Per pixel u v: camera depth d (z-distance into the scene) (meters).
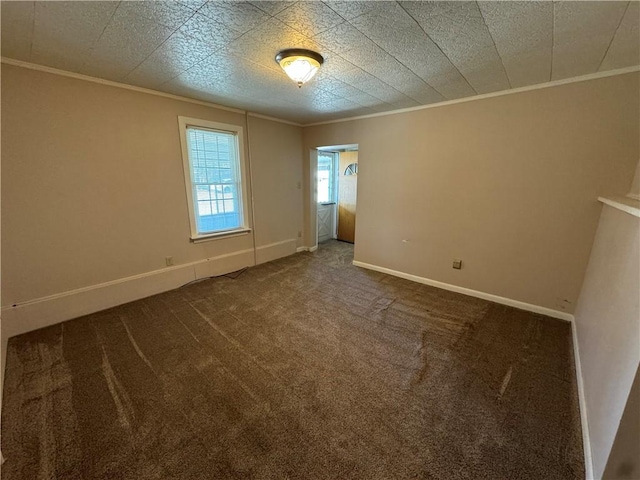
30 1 1.35
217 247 3.80
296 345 2.27
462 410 1.65
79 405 1.65
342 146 4.43
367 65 2.11
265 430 1.51
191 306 2.93
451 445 1.43
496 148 2.82
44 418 1.56
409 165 3.50
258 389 1.80
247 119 3.84
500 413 1.63
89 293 2.72
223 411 1.63
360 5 1.37
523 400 1.72
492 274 3.06
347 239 6.03
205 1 1.34
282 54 1.91
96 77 2.49
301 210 5.05
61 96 2.36
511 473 1.30
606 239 2.03
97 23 1.56
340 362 2.07
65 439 1.44
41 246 2.41
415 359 2.11
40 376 1.88
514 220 2.83
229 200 3.88
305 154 4.80
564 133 2.44
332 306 2.96
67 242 2.54
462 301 3.11
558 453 1.39
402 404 1.69
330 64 2.10
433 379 1.90
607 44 1.73
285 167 4.57
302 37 1.71
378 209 3.93
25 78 2.18
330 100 3.12
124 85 2.68
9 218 2.24
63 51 1.96
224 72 2.33
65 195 2.48
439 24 1.54
